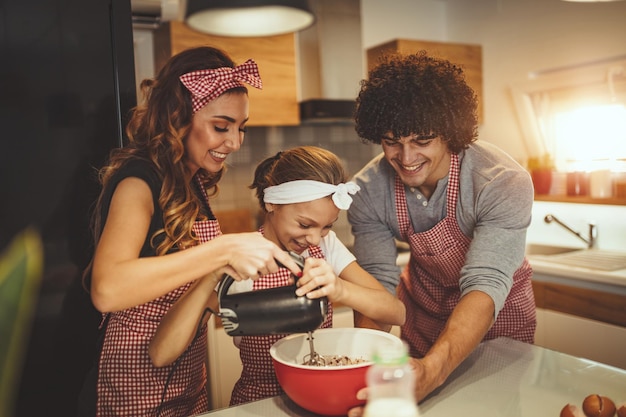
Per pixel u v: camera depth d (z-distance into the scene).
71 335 1.41
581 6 2.89
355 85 3.28
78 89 1.41
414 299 1.82
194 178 1.34
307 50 3.21
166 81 1.21
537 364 1.14
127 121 1.46
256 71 1.20
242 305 0.97
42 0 1.37
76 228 1.42
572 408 0.89
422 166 1.31
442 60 1.30
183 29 2.73
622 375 1.08
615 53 2.76
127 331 1.20
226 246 0.99
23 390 1.37
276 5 1.25
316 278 0.99
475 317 1.12
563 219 2.89
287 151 1.27
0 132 1.36
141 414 1.21
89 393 1.32
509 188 1.31
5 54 1.35
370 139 1.35
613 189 2.70
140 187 1.11
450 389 1.03
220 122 1.17
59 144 1.40
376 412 0.63
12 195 1.37
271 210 1.22
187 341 1.07
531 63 3.19
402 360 0.64
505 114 3.37
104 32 1.42
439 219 1.51
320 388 0.88
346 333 1.11
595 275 2.30
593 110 2.74
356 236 1.62
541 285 2.57
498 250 1.25
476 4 3.52
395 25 3.63
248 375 1.31
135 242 1.04
